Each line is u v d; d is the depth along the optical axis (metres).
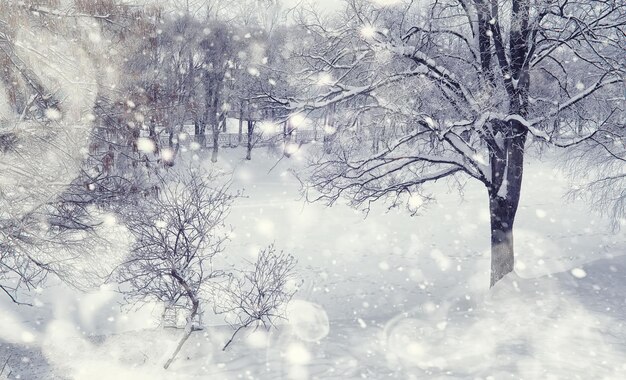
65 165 10.34
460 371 7.25
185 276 8.84
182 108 25.17
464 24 13.62
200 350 9.14
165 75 33.25
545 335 8.86
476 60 12.88
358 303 15.81
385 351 8.54
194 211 8.98
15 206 10.09
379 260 21.44
